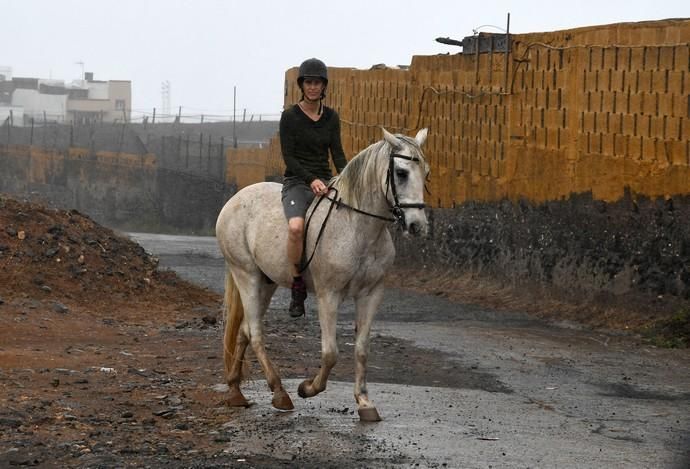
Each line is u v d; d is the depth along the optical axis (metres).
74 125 68.94
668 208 15.30
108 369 11.04
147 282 16.81
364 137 24.14
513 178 18.92
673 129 15.25
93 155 48.16
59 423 8.58
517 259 18.58
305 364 11.93
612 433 8.76
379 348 13.21
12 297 14.93
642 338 14.35
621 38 16.33
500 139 19.33
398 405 9.71
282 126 9.28
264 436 8.41
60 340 12.88
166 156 50.22
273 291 10.10
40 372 10.64
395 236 22.41
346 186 8.83
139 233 40.03
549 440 8.43
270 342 13.34
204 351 12.50
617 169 16.27
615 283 16.09
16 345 12.30
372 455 7.84
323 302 9.00
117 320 14.80
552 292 17.38
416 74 22.16
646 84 15.74
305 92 9.24
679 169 15.12
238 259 9.80
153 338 13.51
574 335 14.73
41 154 50.78
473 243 19.97
